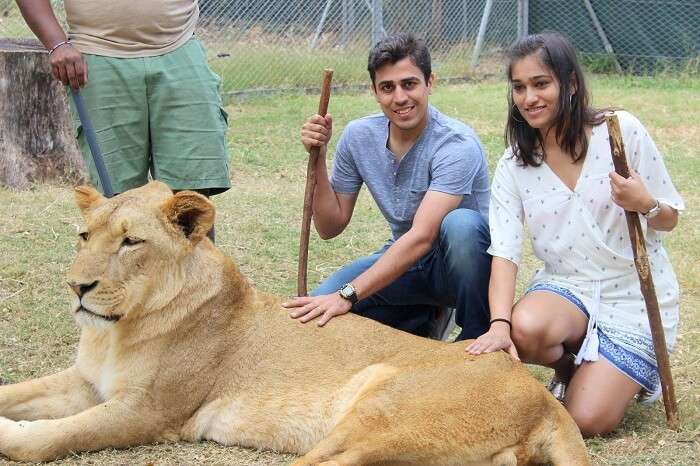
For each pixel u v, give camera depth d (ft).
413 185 14.78
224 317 13.03
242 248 21.48
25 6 15.37
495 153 31.40
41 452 12.06
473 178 14.55
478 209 15.17
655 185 13.38
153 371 12.61
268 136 32.65
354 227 23.41
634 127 13.34
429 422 11.58
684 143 33.42
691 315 18.26
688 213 24.97
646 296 12.91
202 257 13.05
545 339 13.33
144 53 16.12
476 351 12.52
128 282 12.30
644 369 13.39
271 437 12.73
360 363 12.92
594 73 48.21
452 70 46.78
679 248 22.17
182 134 16.43
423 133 14.60
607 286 13.66
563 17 49.03
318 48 43.98
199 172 16.56
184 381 12.76
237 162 29.32
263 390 12.88
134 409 12.54
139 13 15.93
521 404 11.70
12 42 27.63
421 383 11.94
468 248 14.21
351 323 13.44
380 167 14.97
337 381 12.81
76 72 15.30
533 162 13.67
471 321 14.62
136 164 16.56
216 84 16.90
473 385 11.84
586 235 13.56
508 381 11.89
